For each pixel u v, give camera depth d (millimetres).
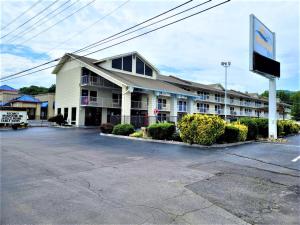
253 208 4285
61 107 32531
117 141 14344
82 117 28938
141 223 3646
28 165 7438
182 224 3637
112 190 5125
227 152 10320
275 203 4527
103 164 7695
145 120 24266
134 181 5809
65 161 8109
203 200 4617
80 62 29016
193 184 5617
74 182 5680
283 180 6066
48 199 4570
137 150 10750
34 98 44188
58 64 32188
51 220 3715
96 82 29172
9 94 47406
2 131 21125
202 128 11836
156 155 9469
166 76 41375
